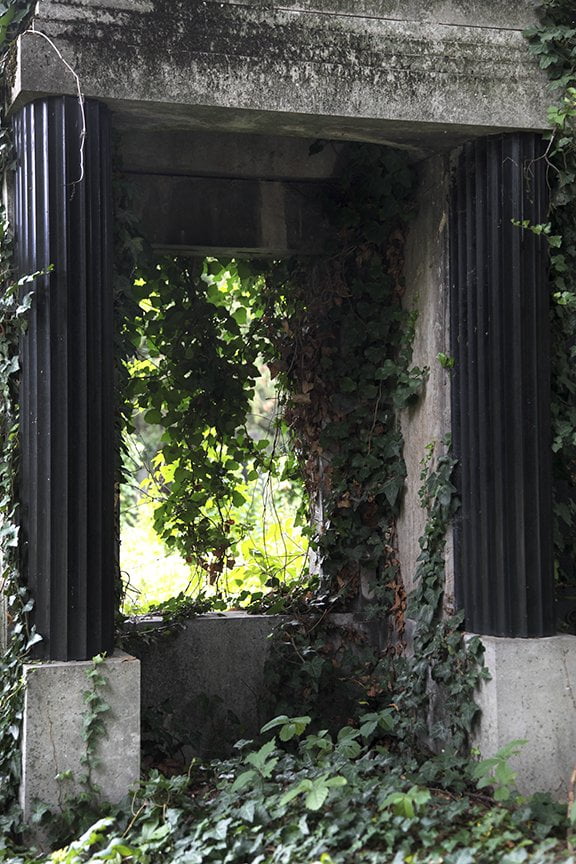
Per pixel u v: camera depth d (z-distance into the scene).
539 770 5.25
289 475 7.02
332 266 6.61
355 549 6.63
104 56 4.86
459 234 5.75
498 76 5.38
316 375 6.71
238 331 6.75
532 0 5.48
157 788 4.74
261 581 6.92
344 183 6.44
